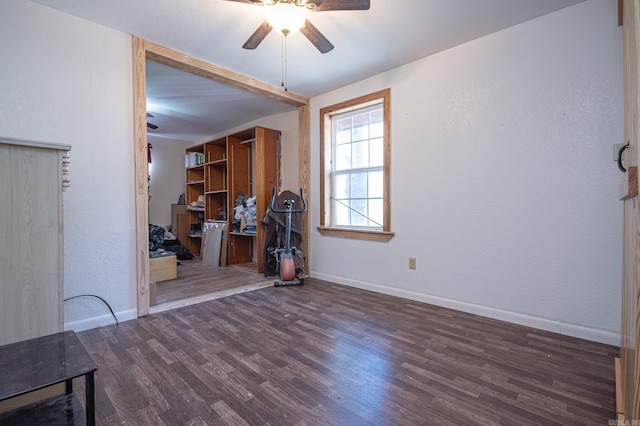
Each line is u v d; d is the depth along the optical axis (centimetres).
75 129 225
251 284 360
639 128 77
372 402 144
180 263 514
